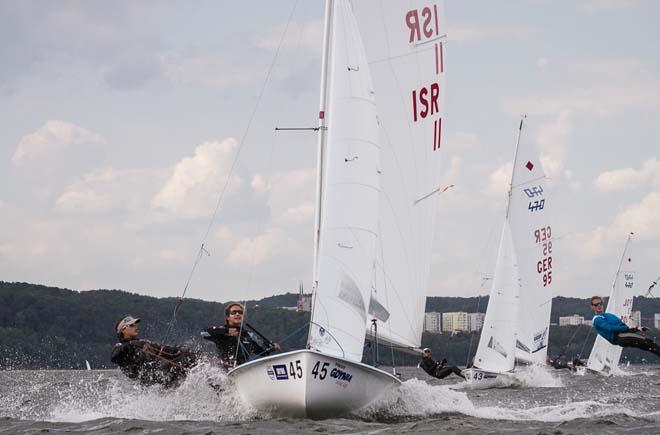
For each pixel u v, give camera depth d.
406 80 50.34
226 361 40.00
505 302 92.44
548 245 103.06
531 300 102.19
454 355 141.25
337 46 41.00
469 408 41.38
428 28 51.19
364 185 39.75
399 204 49.38
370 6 49.94
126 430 34.34
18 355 175.62
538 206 101.94
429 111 50.81
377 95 49.75
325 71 43.50
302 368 34.62
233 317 40.38
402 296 48.56
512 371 91.50
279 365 35.16
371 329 47.22
